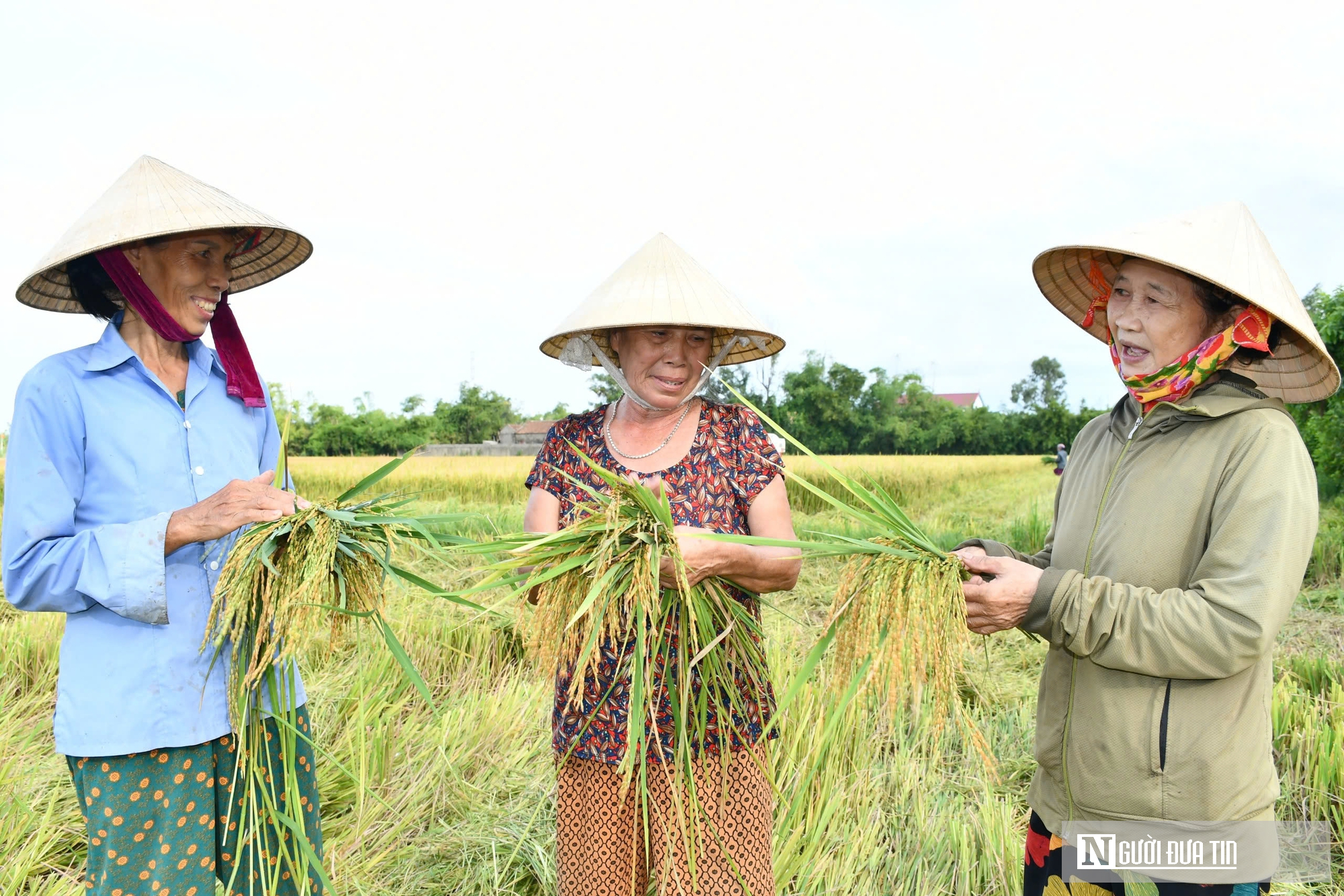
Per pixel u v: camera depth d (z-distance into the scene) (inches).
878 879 118.5
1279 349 77.1
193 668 81.0
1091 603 66.8
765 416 84.0
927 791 141.6
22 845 125.5
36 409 76.5
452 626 214.8
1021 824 131.2
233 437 89.0
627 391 90.2
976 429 2551.7
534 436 1948.8
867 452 2498.8
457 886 120.7
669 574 79.0
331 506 81.1
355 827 126.5
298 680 92.1
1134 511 71.6
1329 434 557.9
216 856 88.4
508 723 166.4
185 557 81.4
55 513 76.4
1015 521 435.5
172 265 79.3
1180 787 67.7
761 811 88.4
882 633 70.1
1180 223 70.4
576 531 77.3
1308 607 274.7
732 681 85.2
